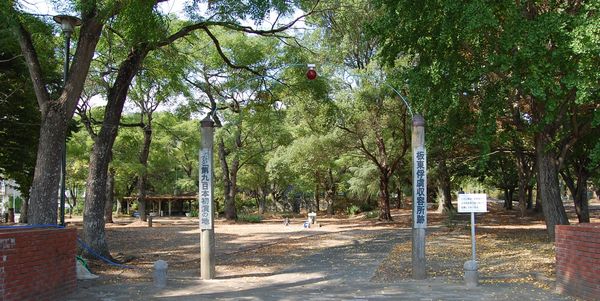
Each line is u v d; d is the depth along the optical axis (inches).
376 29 616.7
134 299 381.1
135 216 1995.6
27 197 1014.4
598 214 1589.6
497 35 550.0
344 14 856.3
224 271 535.5
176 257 659.4
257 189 2241.6
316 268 552.7
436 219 1435.8
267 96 896.3
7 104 722.2
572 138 697.0
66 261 378.9
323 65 1068.5
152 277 490.3
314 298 379.6
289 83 860.0
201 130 488.7
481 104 629.0
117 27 484.1
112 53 706.2
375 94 1062.4
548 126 688.4
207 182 486.3
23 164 848.3
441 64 576.4
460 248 700.7
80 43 479.5
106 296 389.7
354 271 524.7
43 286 339.9
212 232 489.4
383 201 1398.9
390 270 525.3
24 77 703.7
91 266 542.6
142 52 598.2
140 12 429.7
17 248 308.8
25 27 485.1
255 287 438.3
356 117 1123.3
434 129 681.0
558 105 589.9
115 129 601.9
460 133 780.0
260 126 1333.7
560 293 366.6
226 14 568.7
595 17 462.0
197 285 448.5
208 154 487.2
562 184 2214.6
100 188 592.1
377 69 1051.9
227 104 1321.4
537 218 1391.5
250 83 1002.1
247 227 1268.5
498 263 541.0
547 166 713.6
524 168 1403.8
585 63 472.1
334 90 1075.9
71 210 1897.1
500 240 783.7
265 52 1026.1
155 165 1790.1
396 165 1333.7
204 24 593.0
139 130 1464.1
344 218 1692.9
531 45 492.7
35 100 737.6
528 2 568.7
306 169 1433.3
